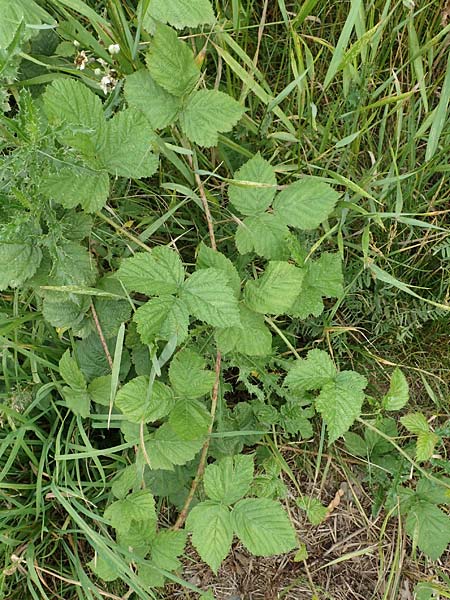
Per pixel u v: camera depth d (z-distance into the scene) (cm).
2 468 42
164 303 33
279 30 44
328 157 45
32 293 41
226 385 44
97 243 42
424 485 44
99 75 38
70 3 33
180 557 48
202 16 34
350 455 50
